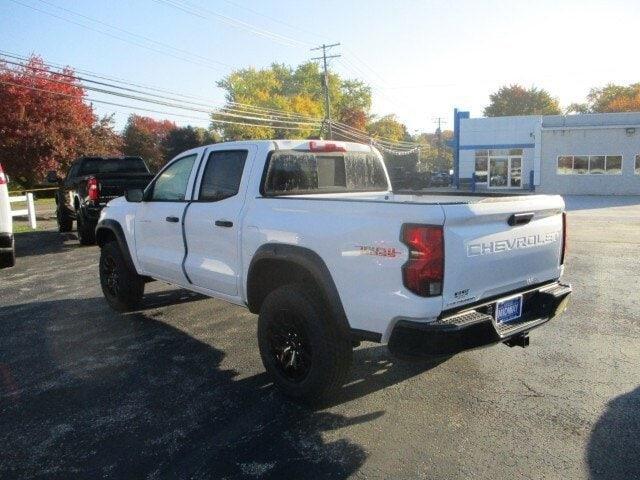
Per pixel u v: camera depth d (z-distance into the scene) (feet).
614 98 255.29
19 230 48.85
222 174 14.57
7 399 12.50
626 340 15.88
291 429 10.85
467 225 9.87
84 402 12.27
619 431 10.46
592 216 55.77
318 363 11.13
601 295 21.35
